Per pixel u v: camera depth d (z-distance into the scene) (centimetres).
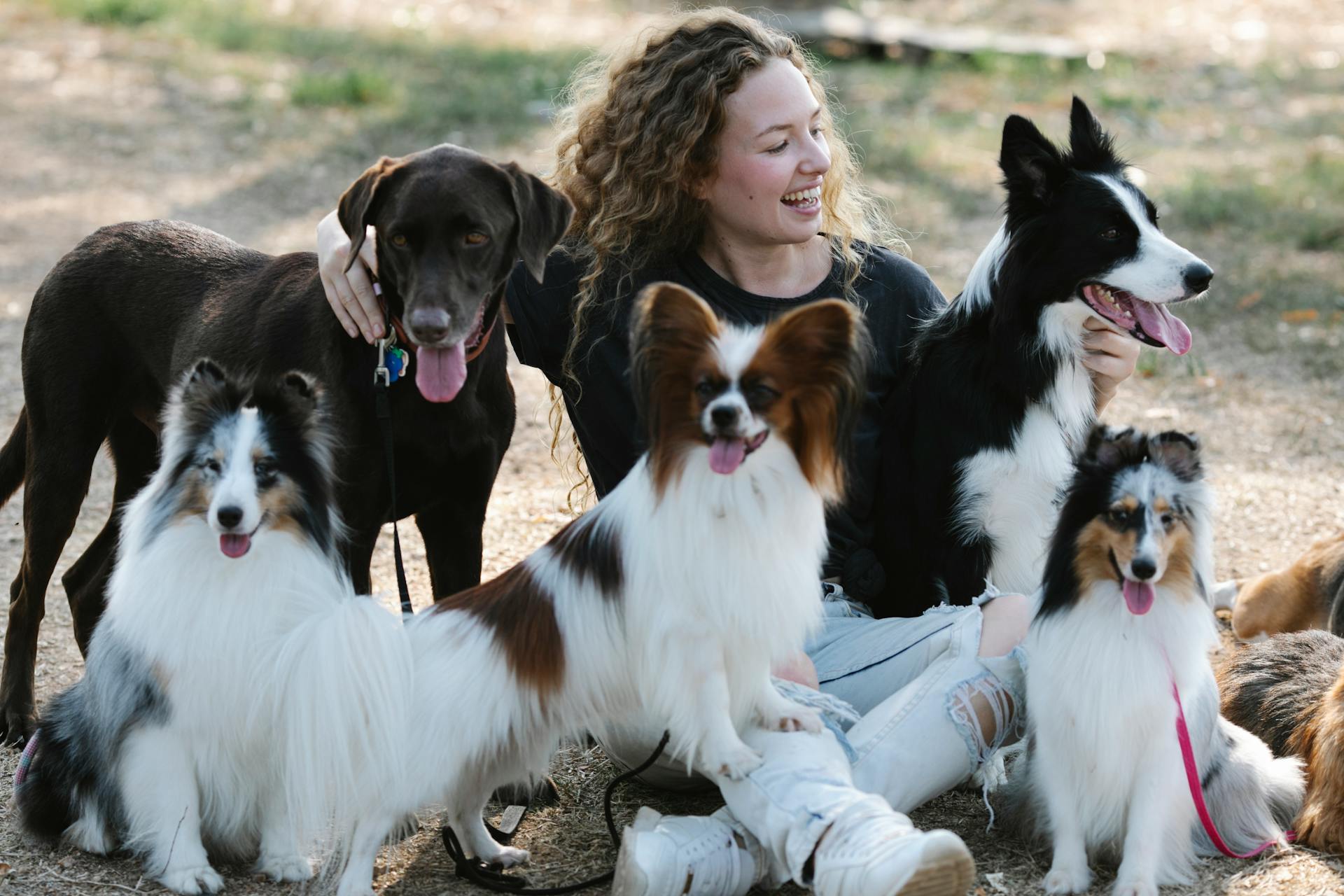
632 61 425
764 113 396
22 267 941
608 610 324
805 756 318
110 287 449
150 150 1201
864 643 382
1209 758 346
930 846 280
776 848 311
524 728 328
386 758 318
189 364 429
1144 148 1249
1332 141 1283
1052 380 404
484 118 1259
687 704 317
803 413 312
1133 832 328
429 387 380
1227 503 620
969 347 411
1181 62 1625
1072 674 329
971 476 405
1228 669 421
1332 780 349
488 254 388
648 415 311
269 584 324
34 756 357
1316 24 1853
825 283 425
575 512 598
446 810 355
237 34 1568
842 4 1823
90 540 586
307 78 1379
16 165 1158
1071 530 331
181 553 323
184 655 320
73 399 444
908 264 442
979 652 360
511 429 432
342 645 315
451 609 340
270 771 333
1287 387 761
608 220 420
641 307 307
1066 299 402
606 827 371
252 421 324
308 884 334
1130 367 416
